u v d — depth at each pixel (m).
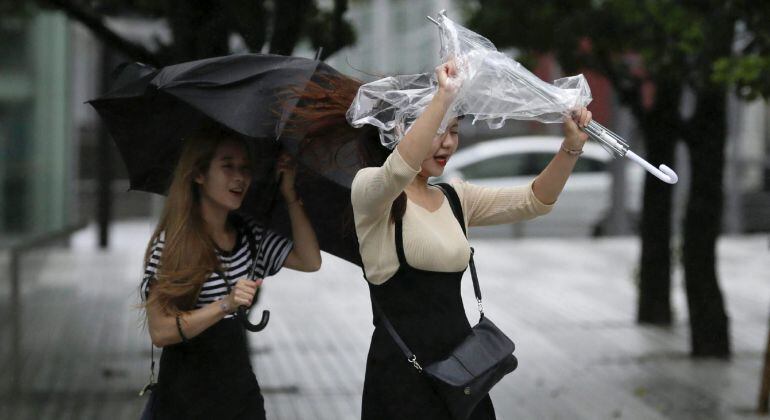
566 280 46.94
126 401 26.09
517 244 60.34
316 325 36.47
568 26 27.00
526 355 31.45
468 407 12.33
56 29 50.25
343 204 13.88
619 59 32.31
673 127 30.16
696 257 30.56
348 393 26.97
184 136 13.80
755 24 24.06
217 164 12.94
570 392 26.81
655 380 28.08
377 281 12.48
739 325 36.31
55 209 51.34
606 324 36.34
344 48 25.25
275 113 12.89
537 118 12.51
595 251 56.91
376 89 12.52
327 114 12.95
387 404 12.44
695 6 25.44
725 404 25.47
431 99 12.15
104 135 57.88
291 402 26.00
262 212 13.73
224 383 12.93
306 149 13.18
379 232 12.28
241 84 12.97
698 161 29.98
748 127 77.75
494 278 47.47
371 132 13.25
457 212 13.17
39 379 28.39
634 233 63.91
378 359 12.52
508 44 28.30
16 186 48.50
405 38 69.25
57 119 51.22
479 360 12.35
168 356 13.06
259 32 21.91
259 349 32.38
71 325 36.25
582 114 12.37
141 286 12.98
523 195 13.51
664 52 26.39
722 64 23.00
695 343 30.88
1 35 47.88
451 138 12.73
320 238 14.25
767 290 43.94
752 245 59.50
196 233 12.88
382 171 11.52
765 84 23.11
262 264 13.80
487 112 12.17
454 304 12.60
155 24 35.94
